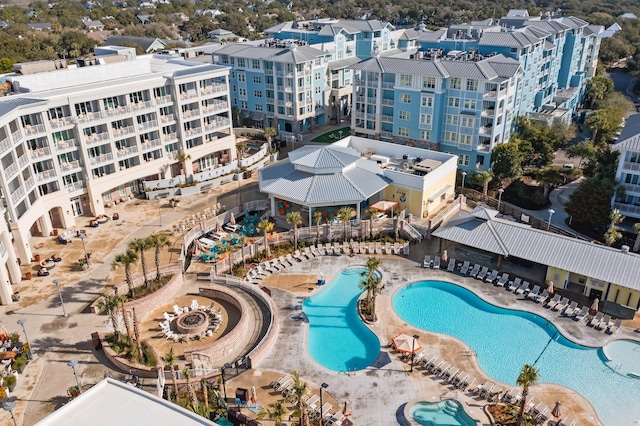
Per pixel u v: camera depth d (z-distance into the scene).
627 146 57.94
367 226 59.94
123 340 42.22
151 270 51.47
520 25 109.06
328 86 105.56
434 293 50.94
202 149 78.31
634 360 40.81
